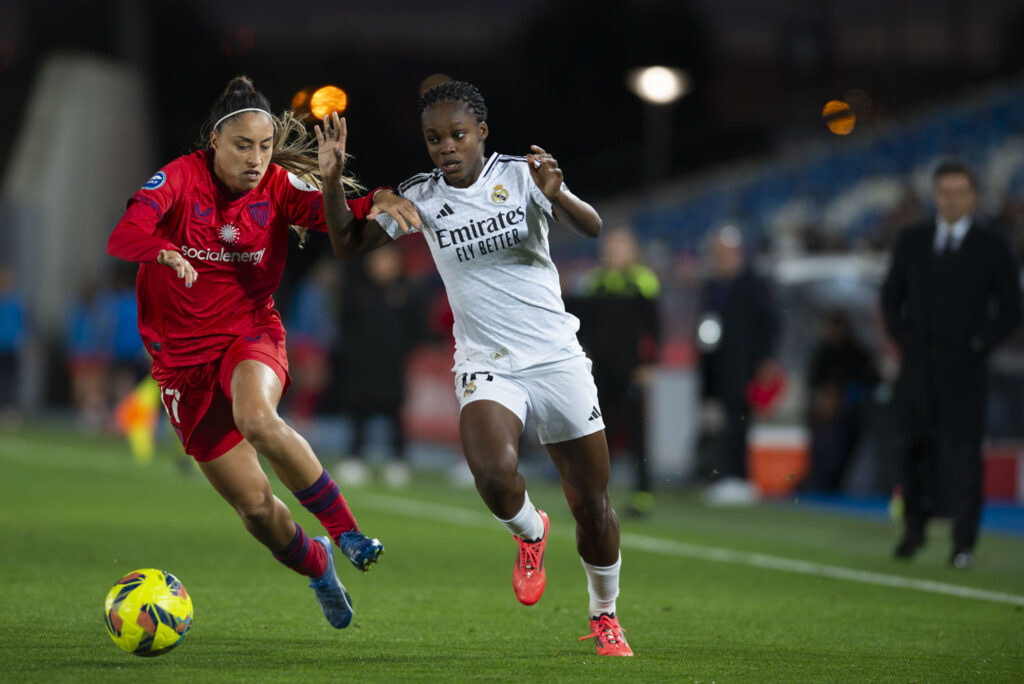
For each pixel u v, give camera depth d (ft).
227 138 59.41
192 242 60.23
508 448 57.36
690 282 184.65
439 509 137.39
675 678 54.95
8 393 265.54
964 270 99.19
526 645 63.21
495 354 59.26
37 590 77.46
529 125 397.80
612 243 136.98
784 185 291.79
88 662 55.98
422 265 293.23
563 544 111.24
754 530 125.29
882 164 274.77
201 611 71.87
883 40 314.55
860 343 160.76
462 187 59.21
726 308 151.74
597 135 388.57
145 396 197.67
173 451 213.25
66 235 343.87
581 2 390.21
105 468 178.29
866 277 170.91
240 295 61.93
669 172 334.85
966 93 302.86
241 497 60.34
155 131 383.04
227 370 60.03
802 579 91.76
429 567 94.07
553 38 391.86
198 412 61.05
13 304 263.70
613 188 340.18
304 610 72.95
